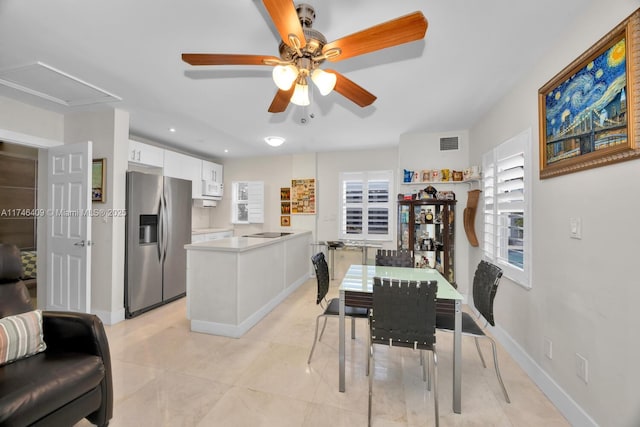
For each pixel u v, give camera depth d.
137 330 2.93
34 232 4.81
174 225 3.84
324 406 1.81
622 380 1.33
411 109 3.04
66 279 2.97
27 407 1.23
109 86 2.52
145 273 3.41
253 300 3.12
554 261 1.87
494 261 2.80
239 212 5.77
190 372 2.17
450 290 2.00
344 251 5.27
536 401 1.87
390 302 1.73
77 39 1.83
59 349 1.64
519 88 2.36
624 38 1.30
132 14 1.59
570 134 1.69
